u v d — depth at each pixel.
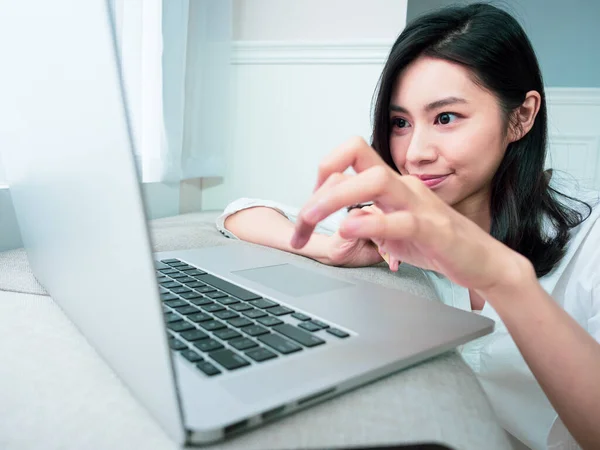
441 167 0.64
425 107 0.63
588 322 0.54
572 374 0.35
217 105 1.25
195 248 0.67
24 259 0.52
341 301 0.39
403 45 0.63
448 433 0.23
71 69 0.23
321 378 0.25
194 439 0.20
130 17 0.92
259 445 0.21
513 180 0.68
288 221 0.78
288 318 0.34
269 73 1.30
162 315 0.19
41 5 0.25
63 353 0.29
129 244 0.21
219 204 1.37
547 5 1.81
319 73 1.28
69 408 0.23
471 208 0.74
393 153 0.71
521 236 0.67
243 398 0.22
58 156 0.28
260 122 1.33
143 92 1.02
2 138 0.40
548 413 0.61
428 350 0.30
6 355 0.29
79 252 0.28
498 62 0.61
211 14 1.19
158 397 0.20
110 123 0.20
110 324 0.25
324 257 0.64
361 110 1.28
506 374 0.62
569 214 0.69
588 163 1.78
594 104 1.74
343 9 1.27
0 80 0.36
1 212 0.61
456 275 0.34
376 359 0.28
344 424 0.23
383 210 0.34
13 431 0.21
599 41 1.80
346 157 0.36
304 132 1.31
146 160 1.05
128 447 0.20
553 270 0.66
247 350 0.28
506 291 0.35
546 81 1.87
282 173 1.34
